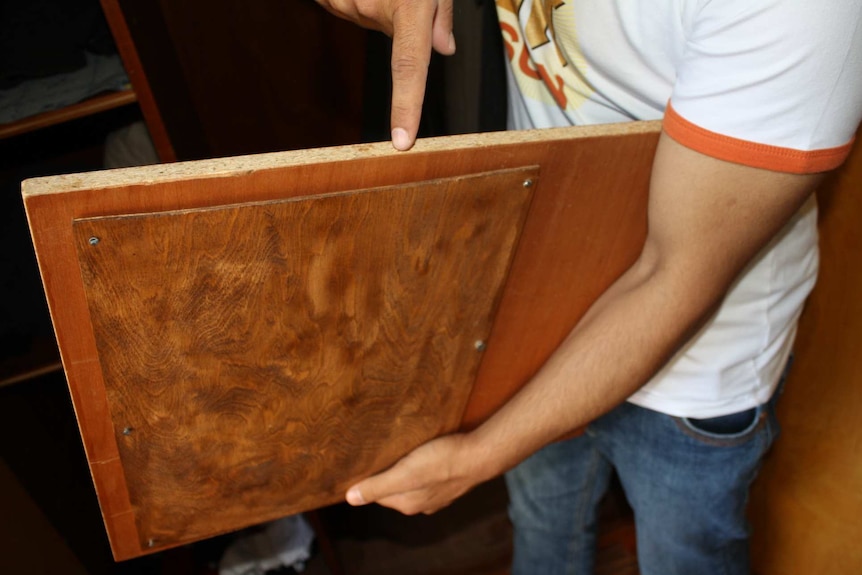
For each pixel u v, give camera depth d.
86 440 0.65
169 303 0.57
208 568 1.52
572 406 0.75
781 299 0.84
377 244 0.60
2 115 1.10
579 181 0.66
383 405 0.75
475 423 0.87
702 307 0.68
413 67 0.61
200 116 1.50
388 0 0.66
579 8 0.71
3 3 1.13
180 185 0.51
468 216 0.62
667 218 0.64
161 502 0.74
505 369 0.82
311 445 0.75
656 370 0.74
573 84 0.79
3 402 1.23
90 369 0.60
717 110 0.58
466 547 1.52
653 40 0.67
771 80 0.55
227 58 1.45
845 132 0.58
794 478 1.23
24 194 0.48
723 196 0.60
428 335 0.70
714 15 0.57
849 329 1.05
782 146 0.57
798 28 0.53
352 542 1.52
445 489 0.83
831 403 1.12
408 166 0.57
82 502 1.36
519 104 0.93
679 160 0.61
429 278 0.65
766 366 0.87
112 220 0.50
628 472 0.99
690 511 0.94
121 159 1.30
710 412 0.87
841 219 1.00
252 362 0.64
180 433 0.67
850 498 1.16
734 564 1.01
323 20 1.44
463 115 1.12
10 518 1.08
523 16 0.79
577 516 1.13
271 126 1.55
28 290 1.19
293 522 1.51
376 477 0.82
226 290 0.58
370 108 1.17
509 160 0.61
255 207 0.53
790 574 1.32
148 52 1.10
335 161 0.54
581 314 0.80
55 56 1.13
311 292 0.61
